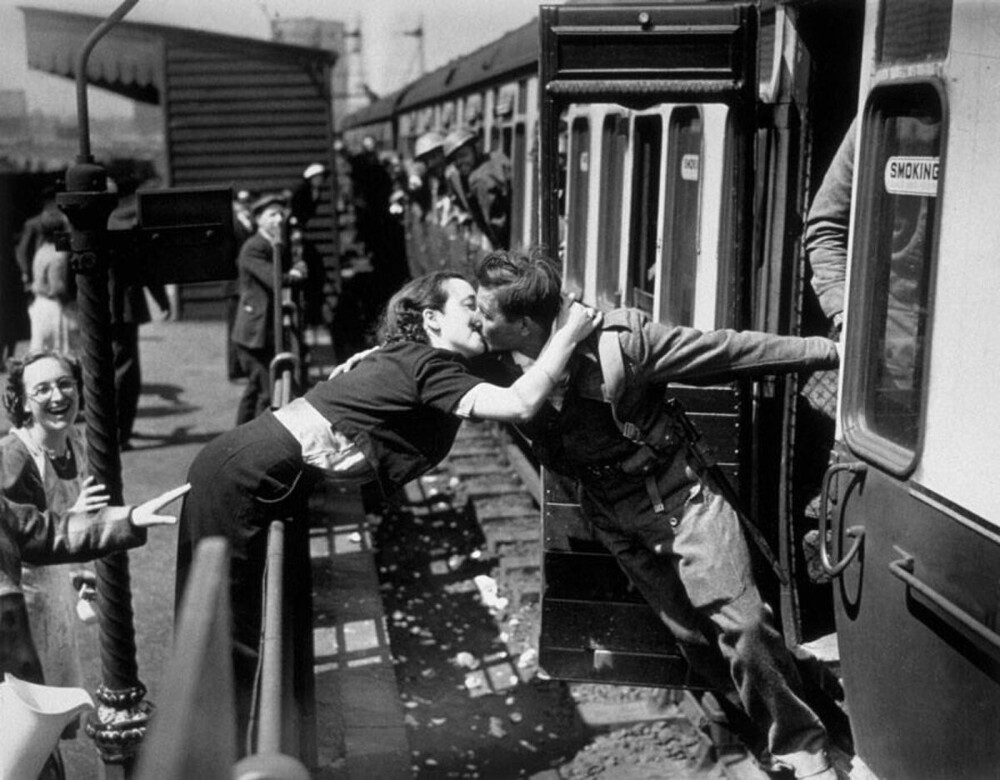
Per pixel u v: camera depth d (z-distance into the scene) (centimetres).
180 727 123
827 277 400
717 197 476
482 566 783
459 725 565
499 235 984
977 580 290
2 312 1323
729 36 418
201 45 1744
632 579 408
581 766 516
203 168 1770
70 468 423
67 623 418
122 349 1022
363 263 2159
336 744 521
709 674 416
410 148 2097
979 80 291
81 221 394
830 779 381
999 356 279
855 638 369
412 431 401
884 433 355
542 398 361
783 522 444
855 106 458
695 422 434
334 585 707
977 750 294
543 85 427
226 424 1137
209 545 165
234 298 1319
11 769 326
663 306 556
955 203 302
